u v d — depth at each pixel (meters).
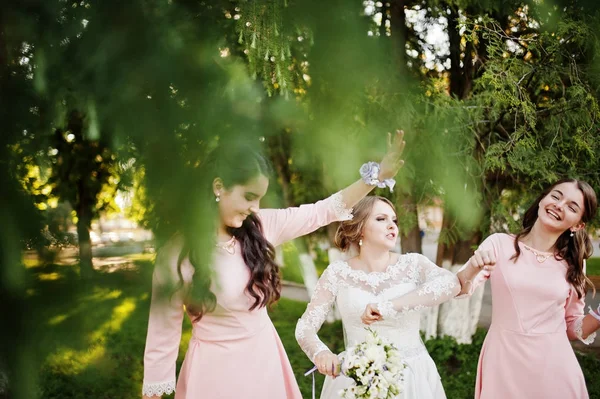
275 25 0.84
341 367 2.39
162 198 0.73
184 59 0.74
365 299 2.87
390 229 2.93
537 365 2.90
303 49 0.88
